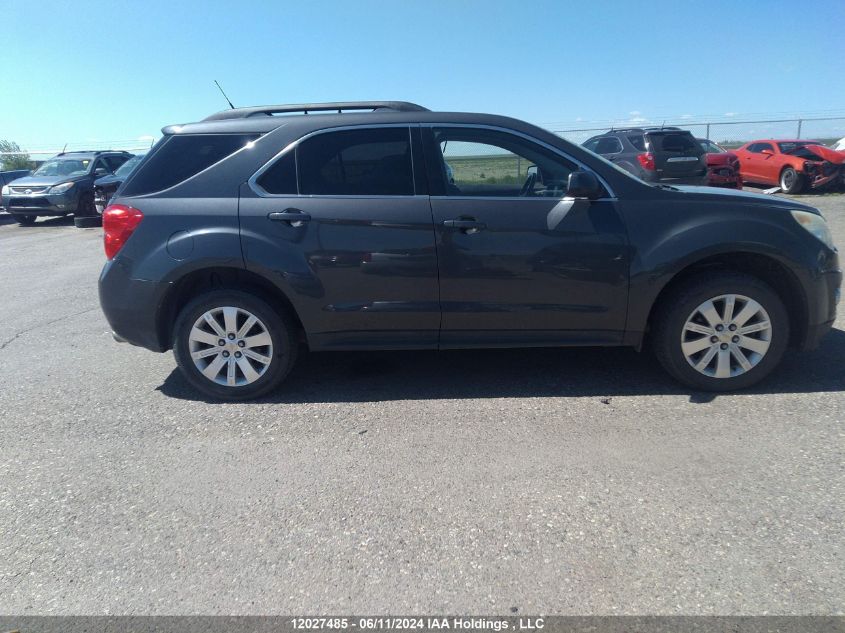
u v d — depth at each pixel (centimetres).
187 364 433
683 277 420
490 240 405
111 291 425
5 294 823
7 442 392
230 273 432
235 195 417
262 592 254
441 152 418
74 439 393
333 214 409
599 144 1474
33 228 1658
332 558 272
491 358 507
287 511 307
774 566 255
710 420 381
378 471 340
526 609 239
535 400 422
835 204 1389
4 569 274
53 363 541
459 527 289
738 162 1458
